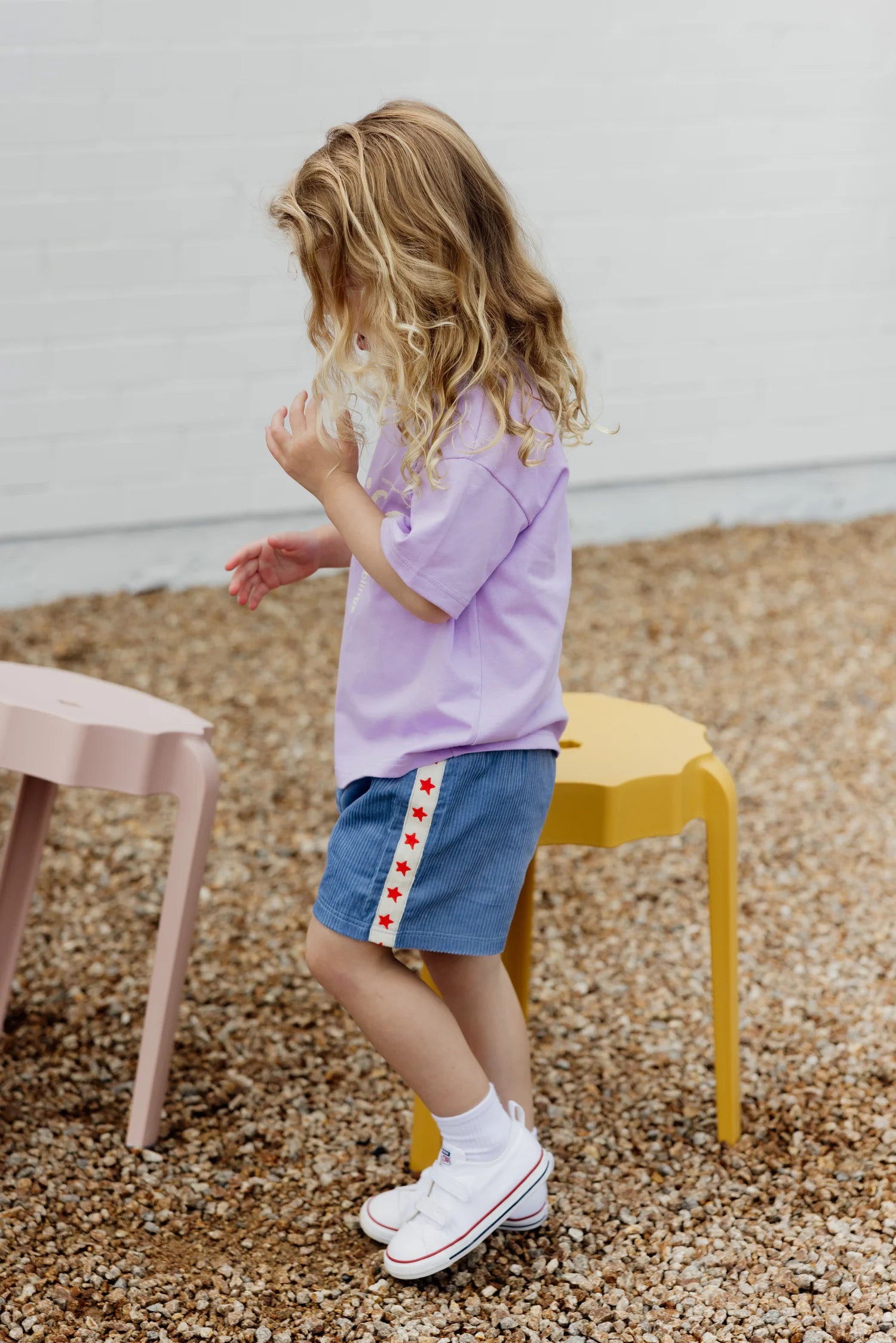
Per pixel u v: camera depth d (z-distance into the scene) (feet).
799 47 13.61
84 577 12.85
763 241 14.08
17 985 7.25
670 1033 6.98
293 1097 6.45
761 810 9.47
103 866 8.59
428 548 4.64
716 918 5.98
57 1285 5.10
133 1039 6.86
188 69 11.87
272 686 11.35
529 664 4.90
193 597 12.97
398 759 4.82
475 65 12.71
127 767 5.69
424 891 4.83
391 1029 4.98
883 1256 5.26
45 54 11.48
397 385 4.69
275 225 5.23
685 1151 6.05
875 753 10.34
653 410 14.28
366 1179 5.89
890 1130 6.12
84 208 11.91
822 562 14.10
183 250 12.26
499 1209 5.09
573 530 14.49
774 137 13.80
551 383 4.96
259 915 8.11
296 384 12.88
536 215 13.30
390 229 4.70
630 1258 5.34
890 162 14.24
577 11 12.86
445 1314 5.02
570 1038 6.93
